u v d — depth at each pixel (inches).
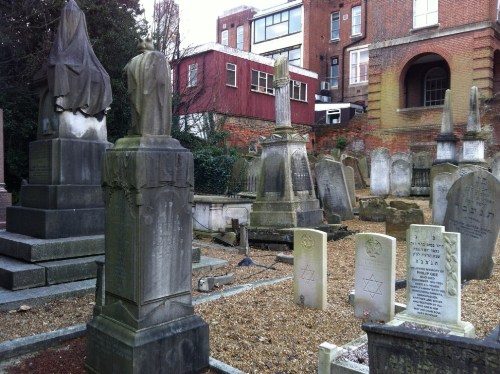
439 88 1167.0
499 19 1032.8
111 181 155.0
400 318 190.4
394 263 205.8
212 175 730.2
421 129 1070.4
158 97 157.9
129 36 713.6
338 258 351.6
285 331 197.0
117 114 709.3
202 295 251.6
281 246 391.2
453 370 113.1
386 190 808.3
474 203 278.7
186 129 861.2
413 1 1082.1
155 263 150.8
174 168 155.3
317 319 211.5
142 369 143.6
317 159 858.1
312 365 165.2
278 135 430.3
